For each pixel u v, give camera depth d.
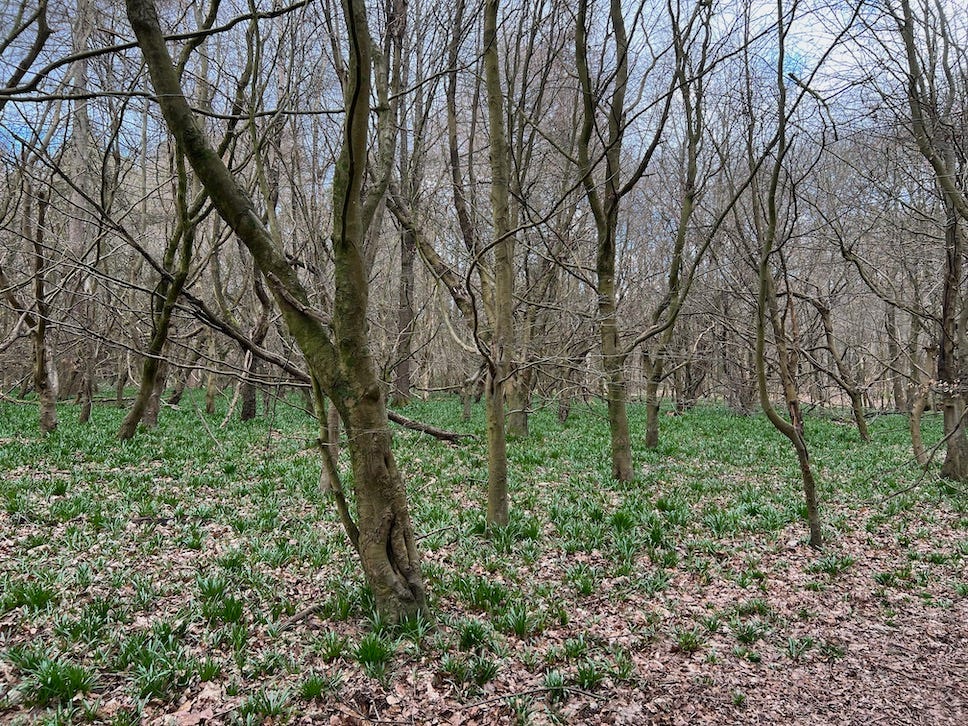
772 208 7.02
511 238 8.36
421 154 11.14
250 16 5.36
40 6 6.12
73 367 21.77
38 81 5.27
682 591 6.74
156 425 16.52
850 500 10.69
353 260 5.00
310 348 5.20
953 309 11.89
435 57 9.51
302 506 9.27
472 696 4.61
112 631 5.14
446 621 5.58
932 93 9.76
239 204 4.91
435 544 7.71
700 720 4.49
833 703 4.78
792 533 8.73
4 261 13.02
